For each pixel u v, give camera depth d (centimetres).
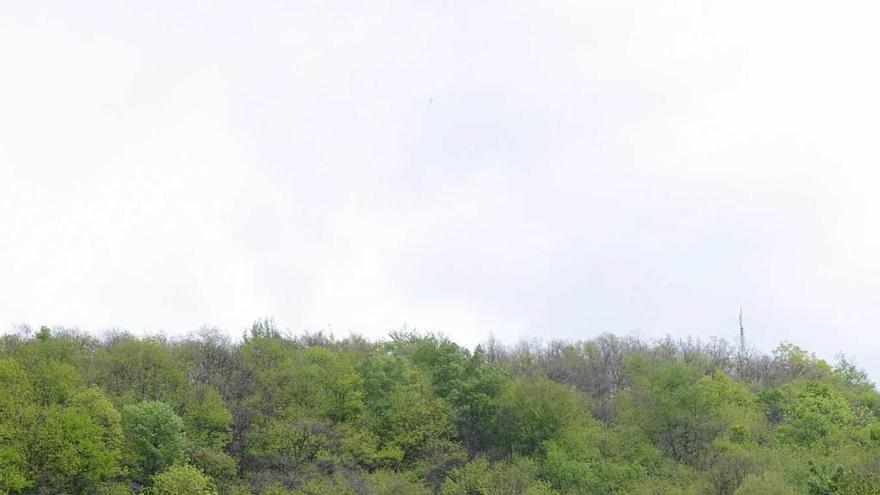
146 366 9475
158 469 7838
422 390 10188
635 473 8731
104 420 7812
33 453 7356
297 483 8138
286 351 10638
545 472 9019
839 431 9538
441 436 9806
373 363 10288
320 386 9775
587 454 9225
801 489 7556
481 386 10375
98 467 7381
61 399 8325
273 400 9625
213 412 8775
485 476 8556
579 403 10612
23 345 9262
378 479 8400
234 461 8506
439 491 8750
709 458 8962
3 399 7575
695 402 9794
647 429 9819
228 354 10606
